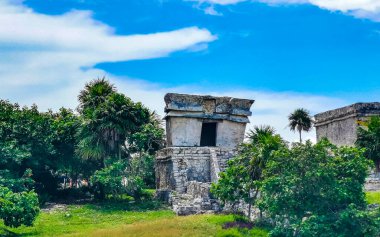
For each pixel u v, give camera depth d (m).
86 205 37.81
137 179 38.47
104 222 32.50
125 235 27.22
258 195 32.28
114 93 41.16
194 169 40.12
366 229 24.05
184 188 39.12
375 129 39.22
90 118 40.28
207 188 34.75
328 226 24.48
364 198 25.94
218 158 40.59
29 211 29.28
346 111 45.69
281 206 26.09
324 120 49.03
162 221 30.30
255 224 29.11
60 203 39.56
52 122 42.81
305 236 24.72
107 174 37.88
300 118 59.88
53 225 31.55
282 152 27.09
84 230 29.98
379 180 35.25
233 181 30.62
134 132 41.12
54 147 42.41
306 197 26.02
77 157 41.94
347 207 25.11
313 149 26.50
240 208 32.94
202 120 44.84
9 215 28.72
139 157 40.78
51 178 43.94
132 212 35.28
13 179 36.25
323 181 25.78
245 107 46.31
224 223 29.12
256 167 30.50
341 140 46.31
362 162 26.33
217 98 45.41
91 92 42.97
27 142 40.44
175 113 44.03
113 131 40.06
